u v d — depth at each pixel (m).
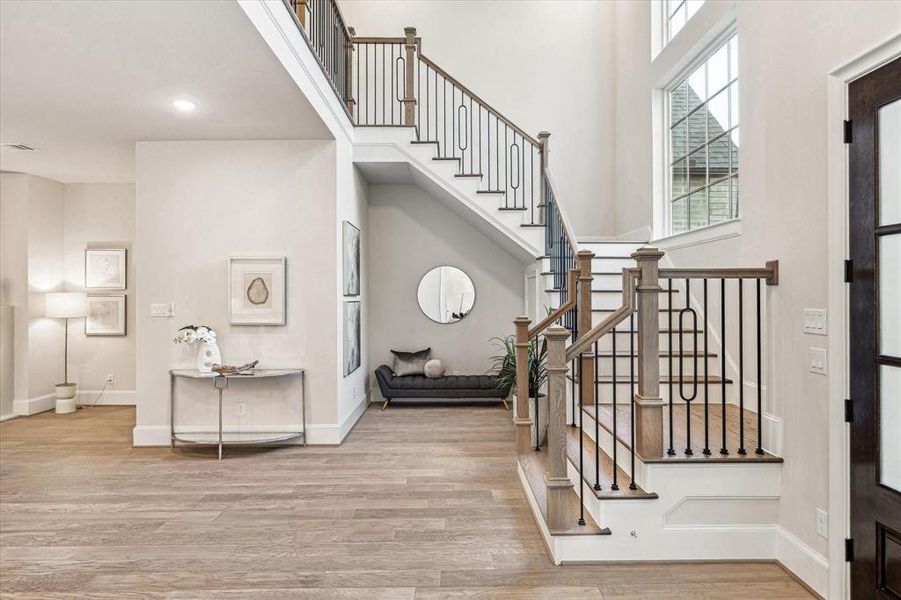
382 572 2.68
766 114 2.89
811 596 2.48
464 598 2.45
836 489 2.36
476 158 7.34
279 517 3.33
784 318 2.74
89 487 3.87
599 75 7.32
